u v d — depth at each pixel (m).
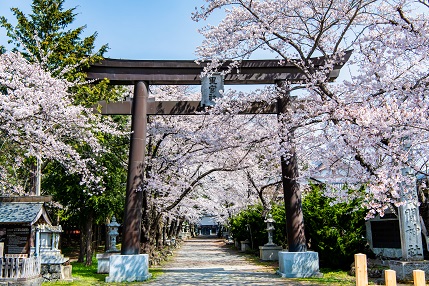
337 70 13.59
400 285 9.27
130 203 13.41
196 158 17.59
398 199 9.51
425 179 10.19
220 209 34.38
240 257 23.55
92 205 18.06
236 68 14.41
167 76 14.36
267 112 14.24
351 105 9.09
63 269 13.25
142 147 13.93
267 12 11.28
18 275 10.08
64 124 10.62
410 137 8.75
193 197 25.89
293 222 13.54
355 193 11.40
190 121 17.67
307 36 11.77
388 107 7.67
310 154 11.85
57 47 13.33
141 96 14.23
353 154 9.27
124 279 12.62
